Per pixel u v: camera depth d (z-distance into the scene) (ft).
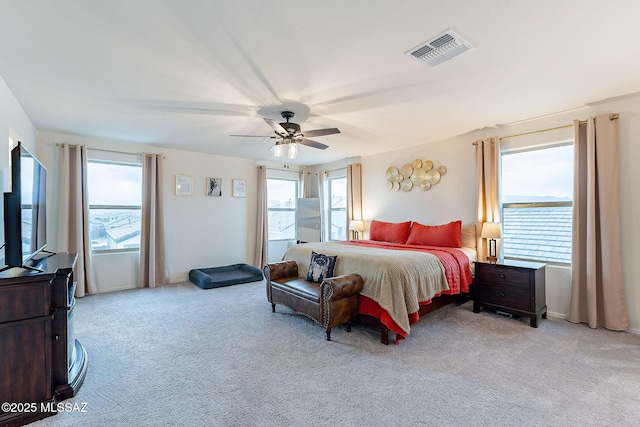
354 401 6.36
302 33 6.23
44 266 7.04
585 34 6.35
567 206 11.65
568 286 11.43
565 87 9.07
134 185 16.46
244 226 20.48
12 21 5.80
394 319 9.12
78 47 6.75
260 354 8.54
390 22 5.90
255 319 11.40
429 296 10.18
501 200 13.35
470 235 13.56
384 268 9.73
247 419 5.81
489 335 9.80
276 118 11.61
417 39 6.49
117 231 15.90
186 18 5.73
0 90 8.11
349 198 19.69
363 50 6.90
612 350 8.64
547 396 6.48
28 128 11.59
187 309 12.57
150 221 16.17
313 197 23.34
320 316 9.75
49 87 8.84
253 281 17.52
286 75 8.07
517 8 5.51
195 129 13.28
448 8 5.50
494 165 13.04
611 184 10.14
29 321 5.94
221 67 7.65
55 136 13.93
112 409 6.13
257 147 16.94
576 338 9.50
